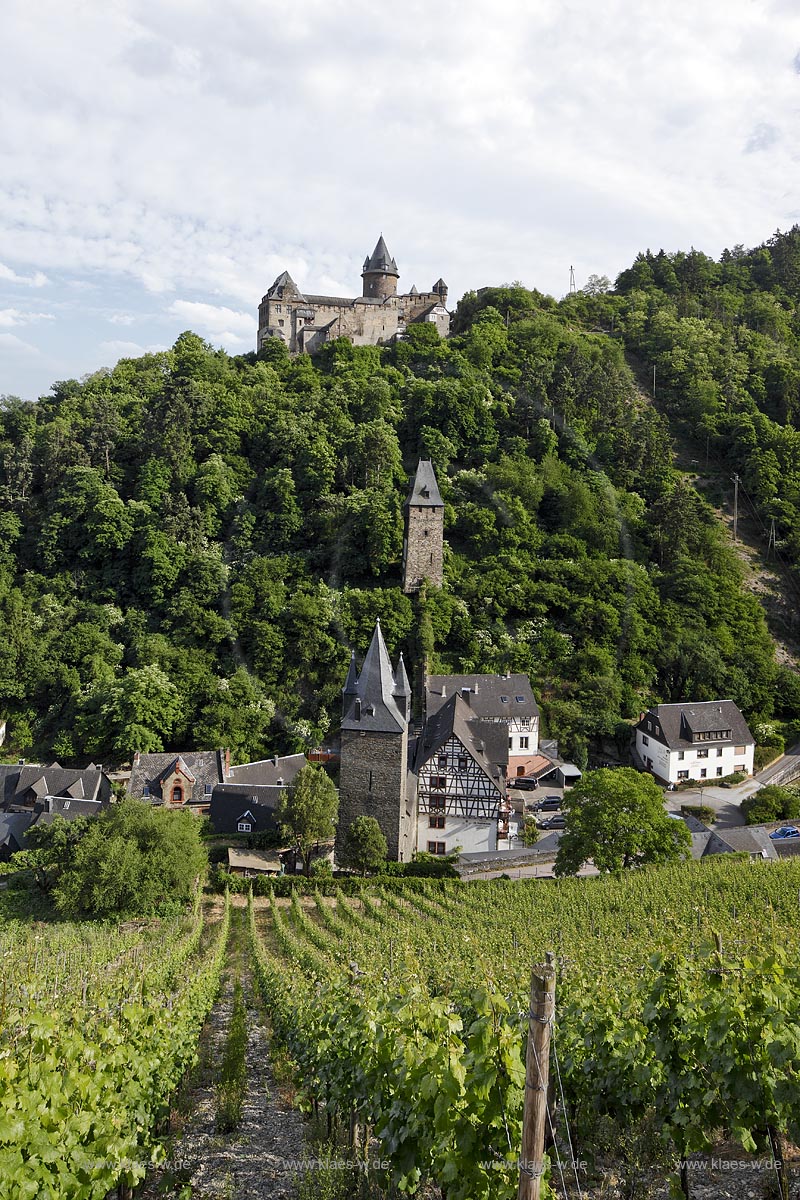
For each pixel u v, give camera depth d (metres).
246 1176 13.25
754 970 12.79
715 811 60.81
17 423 102.44
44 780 60.81
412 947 29.50
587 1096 13.19
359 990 18.42
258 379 110.44
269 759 63.59
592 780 47.19
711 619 78.62
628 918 35.84
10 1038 13.41
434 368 109.19
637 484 95.19
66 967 28.27
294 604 72.88
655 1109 12.07
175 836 43.53
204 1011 24.17
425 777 54.78
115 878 40.78
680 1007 11.95
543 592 76.88
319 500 84.75
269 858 51.50
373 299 132.75
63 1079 12.09
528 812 60.12
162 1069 16.08
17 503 89.31
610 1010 14.47
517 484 87.31
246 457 94.12
